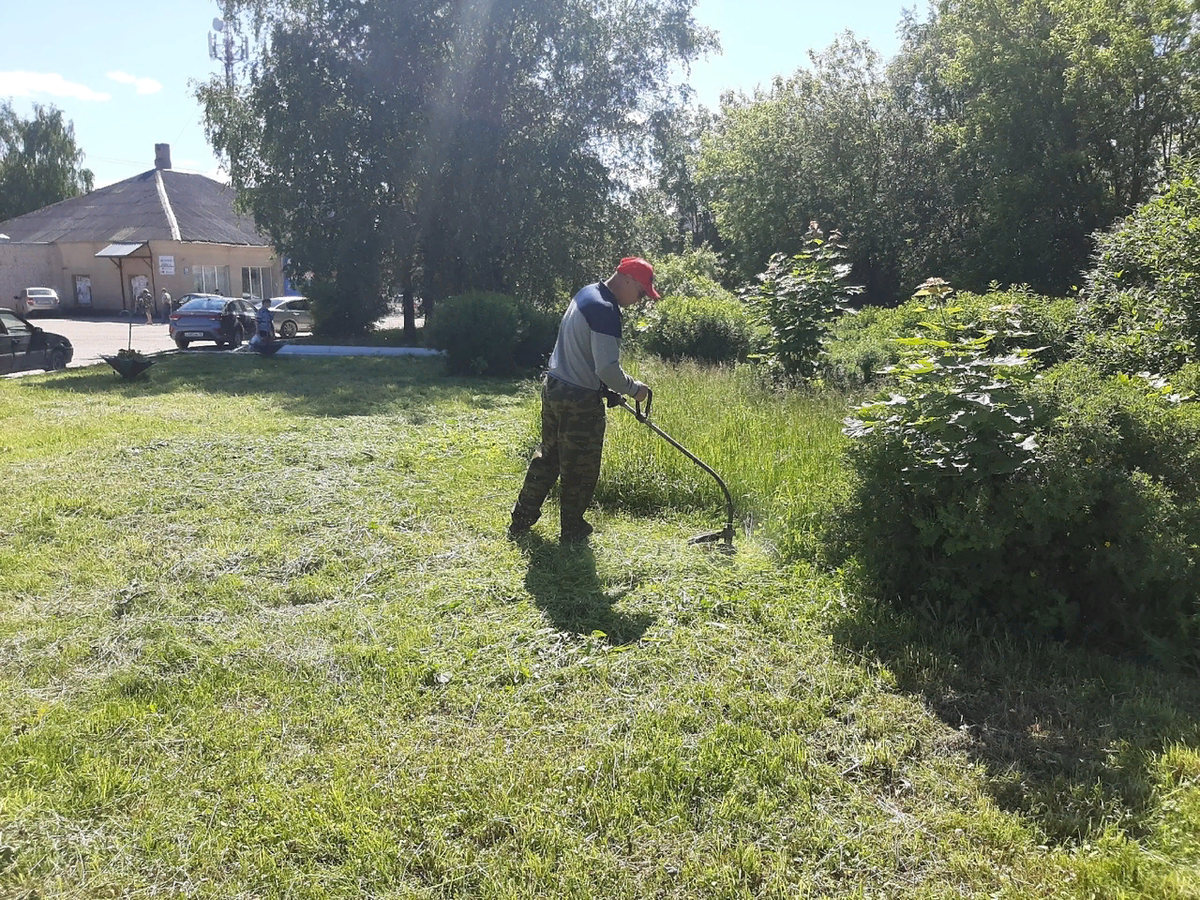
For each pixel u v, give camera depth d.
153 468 6.85
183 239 36.97
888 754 2.88
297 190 21.17
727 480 5.91
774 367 10.09
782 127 26.11
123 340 25.08
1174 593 3.48
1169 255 7.21
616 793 2.70
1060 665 3.49
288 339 22.53
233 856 2.46
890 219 24.44
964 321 7.95
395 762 2.88
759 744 2.95
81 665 3.62
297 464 7.09
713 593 4.28
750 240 27.33
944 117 25.91
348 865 2.40
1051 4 20.70
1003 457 3.69
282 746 3.00
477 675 3.49
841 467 4.66
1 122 52.34
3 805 2.63
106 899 2.30
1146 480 3.50
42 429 8.59
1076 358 6.94
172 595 4.31
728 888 2.31
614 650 3.70
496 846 2.48
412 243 21.77
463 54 20.61
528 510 5.23
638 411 5.04
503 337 14.54
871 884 2.34
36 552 4.93
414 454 7.48
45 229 39.53
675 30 21.48
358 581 4.55
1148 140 21.28
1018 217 21.39
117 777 2.79
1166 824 2.49
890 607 3.97
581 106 21.89
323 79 20.83
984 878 2.34
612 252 22.95
